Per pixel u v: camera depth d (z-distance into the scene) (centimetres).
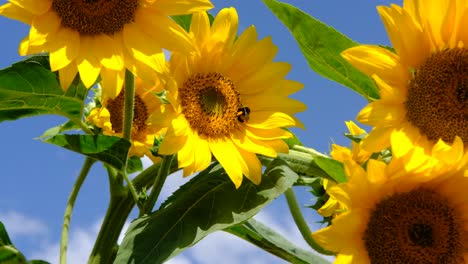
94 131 140
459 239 123
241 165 126
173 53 127
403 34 119
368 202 121
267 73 131
